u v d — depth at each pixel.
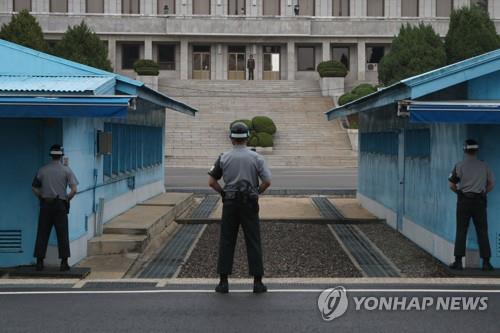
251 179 8.55
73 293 8.77
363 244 13.41
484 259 10.10
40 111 9.39
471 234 10.46
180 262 11.75
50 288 9.11
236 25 55.31
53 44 54.47
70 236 10.92
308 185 25.44
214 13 56.78
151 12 56.22
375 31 56.03
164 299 8.40
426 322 7.34
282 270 11.08
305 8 57.28
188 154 38.19
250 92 50.28
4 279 9.87
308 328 7.09
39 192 10.03
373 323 7.29
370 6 57.25
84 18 54.50
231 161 8.51
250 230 8.59
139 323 7.27
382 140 16.44
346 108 16.36
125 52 56.44
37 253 10.03
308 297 8.52
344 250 12.77
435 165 11.83
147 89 12.66
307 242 13.64
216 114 43.94
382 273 10.76
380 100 12.40
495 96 10.59
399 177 14.54
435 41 40.47
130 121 15.82
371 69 56.94
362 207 19.00
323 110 45.28
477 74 10.14
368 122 18.30
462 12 41.38
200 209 18.77
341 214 17.33
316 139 40.25
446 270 10.58
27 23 41.28
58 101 9.38
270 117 43.62
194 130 41.09
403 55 39.84
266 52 57.31
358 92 41.00
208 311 7.78
